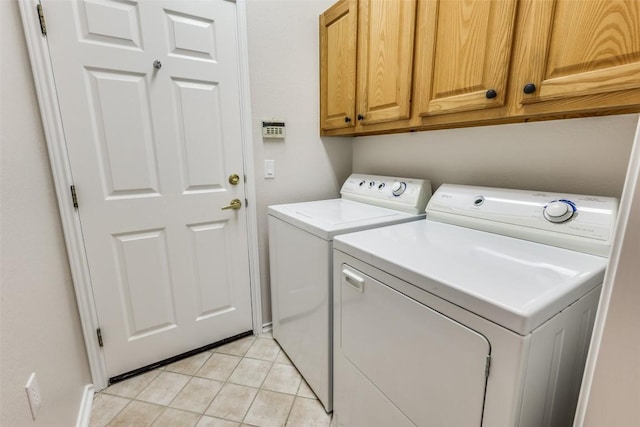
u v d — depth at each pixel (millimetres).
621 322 455
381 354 951
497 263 836
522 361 583
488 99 1001
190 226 1658
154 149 1493
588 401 510
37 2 1161
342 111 1753
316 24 1858
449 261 854
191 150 1586
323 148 2033
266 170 1843
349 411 1172
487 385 642
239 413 1379
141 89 1419
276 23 1726
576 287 688
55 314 1187
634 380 452
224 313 1856
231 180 1724
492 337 622
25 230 1007
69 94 1271
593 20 753
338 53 1728
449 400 734
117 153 1408
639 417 453
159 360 1678
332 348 1284
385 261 888
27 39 1151
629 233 434
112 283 1490
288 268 1582
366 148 2051
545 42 851
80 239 1379
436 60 1175
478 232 1182
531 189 1214
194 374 1624
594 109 829
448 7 1104
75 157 1318
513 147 1258
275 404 1429
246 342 1905
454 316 698
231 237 1796
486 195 1231
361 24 1530
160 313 1645
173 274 1647
